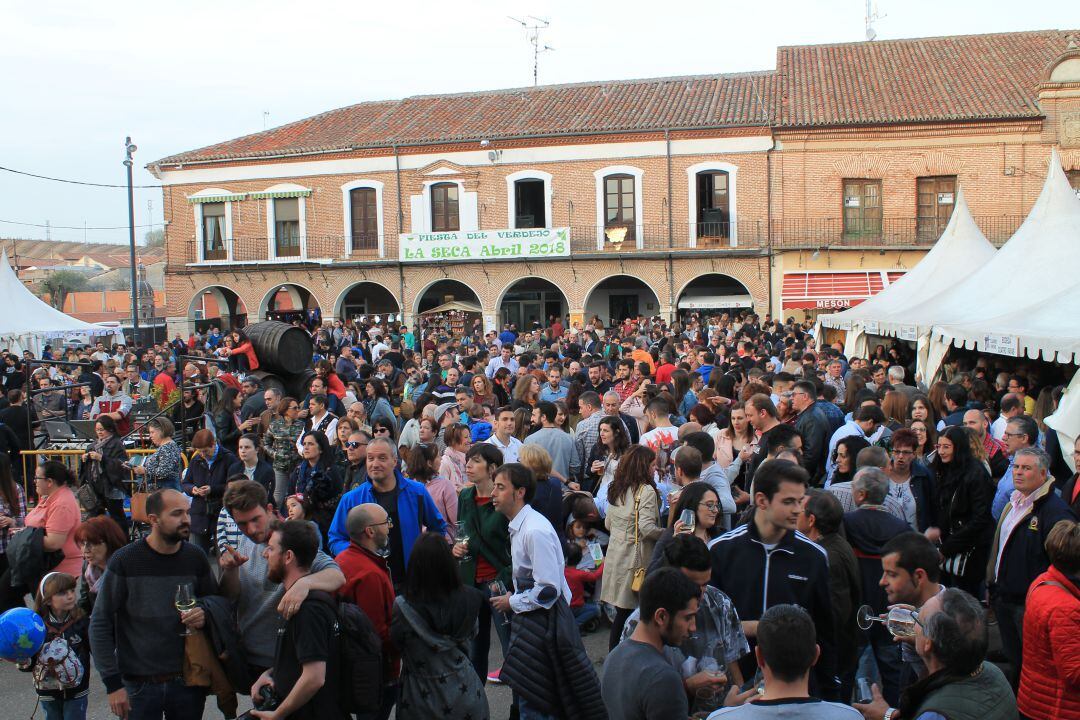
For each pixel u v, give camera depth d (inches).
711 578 217.6
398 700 216.4
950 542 297.7
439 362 668.7
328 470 337.1
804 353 670.5
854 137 1214.3
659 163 1273.4
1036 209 597.6
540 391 529.0
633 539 278.5
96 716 288.0
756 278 1249.4
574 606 335.9
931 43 1387.8
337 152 1363.2
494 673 311.1
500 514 284.0
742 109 1282.0
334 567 213.5
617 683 175.6
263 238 1405.0
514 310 1432.1
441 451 385.7
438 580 213.3
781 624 152.6
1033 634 197.9
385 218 1362.0
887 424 358.0
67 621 252.7
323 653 200.7
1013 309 542.6
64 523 311.1
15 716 289.4
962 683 162.4
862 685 201.6
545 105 1409.9
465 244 1311.5
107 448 431.5
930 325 569.6
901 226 1211.9
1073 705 192.7
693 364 633.6
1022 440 293.7
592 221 1298.0
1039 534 251.3
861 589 237.6
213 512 385.4
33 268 3026.6
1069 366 541.6
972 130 1181.7
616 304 1389.0
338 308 1381.6
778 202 1239.5
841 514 233.3
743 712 150.4
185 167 1424.7
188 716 227.1
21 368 787.4
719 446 361.4
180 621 225.9
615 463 332.8
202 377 628.4
